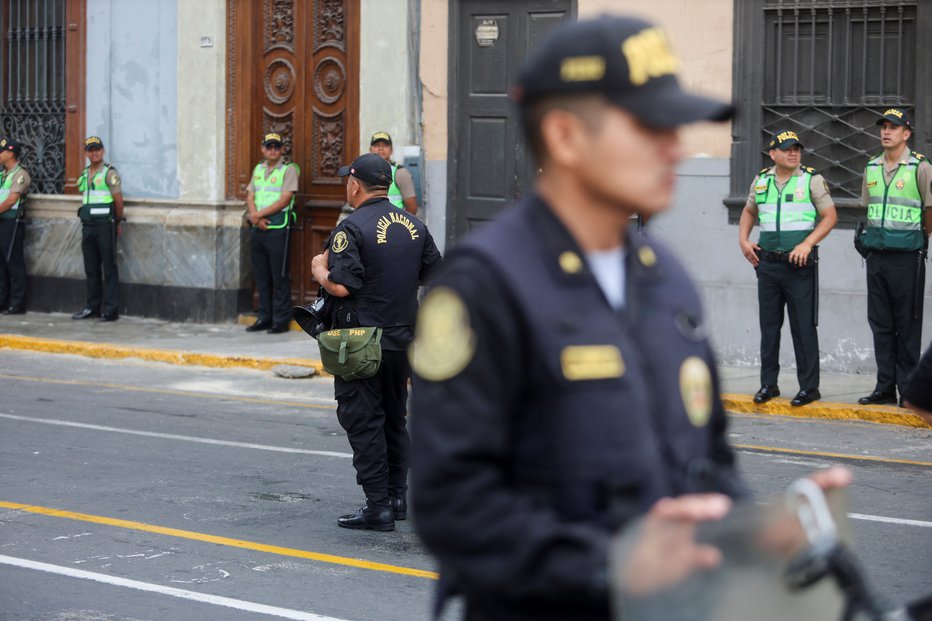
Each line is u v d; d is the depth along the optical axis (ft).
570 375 7.75
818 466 33.09
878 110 45.16
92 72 62.75
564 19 51.24
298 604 21.70
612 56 7.70
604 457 7.76
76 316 62.03
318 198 57.93
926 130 44.34
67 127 63.67
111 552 24.86
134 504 28.73
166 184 60.90
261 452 34.83
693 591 7.14
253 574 23.47
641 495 7.80
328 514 28.02
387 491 27.14
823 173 46.21
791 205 39.83
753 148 47.09
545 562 7.44
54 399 43.65
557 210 8.10
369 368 25.75
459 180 53.78
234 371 50.31
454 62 53.36
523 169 52.49
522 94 8.02
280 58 58.49
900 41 44.62
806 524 7.44
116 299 61.46
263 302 57.41
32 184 64.75
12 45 64.85
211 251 59.31
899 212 39.06
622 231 8.34
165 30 60.49
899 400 40.63
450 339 7.73
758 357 47.34
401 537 26.25
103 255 61.16
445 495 7.62
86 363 52.54
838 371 45.83
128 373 49.96
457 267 7.89
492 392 7.68
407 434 27.61
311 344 53.88
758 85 46.91
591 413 7.77
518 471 7.86
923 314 42.24
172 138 60.64
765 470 32.58
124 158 62.08
